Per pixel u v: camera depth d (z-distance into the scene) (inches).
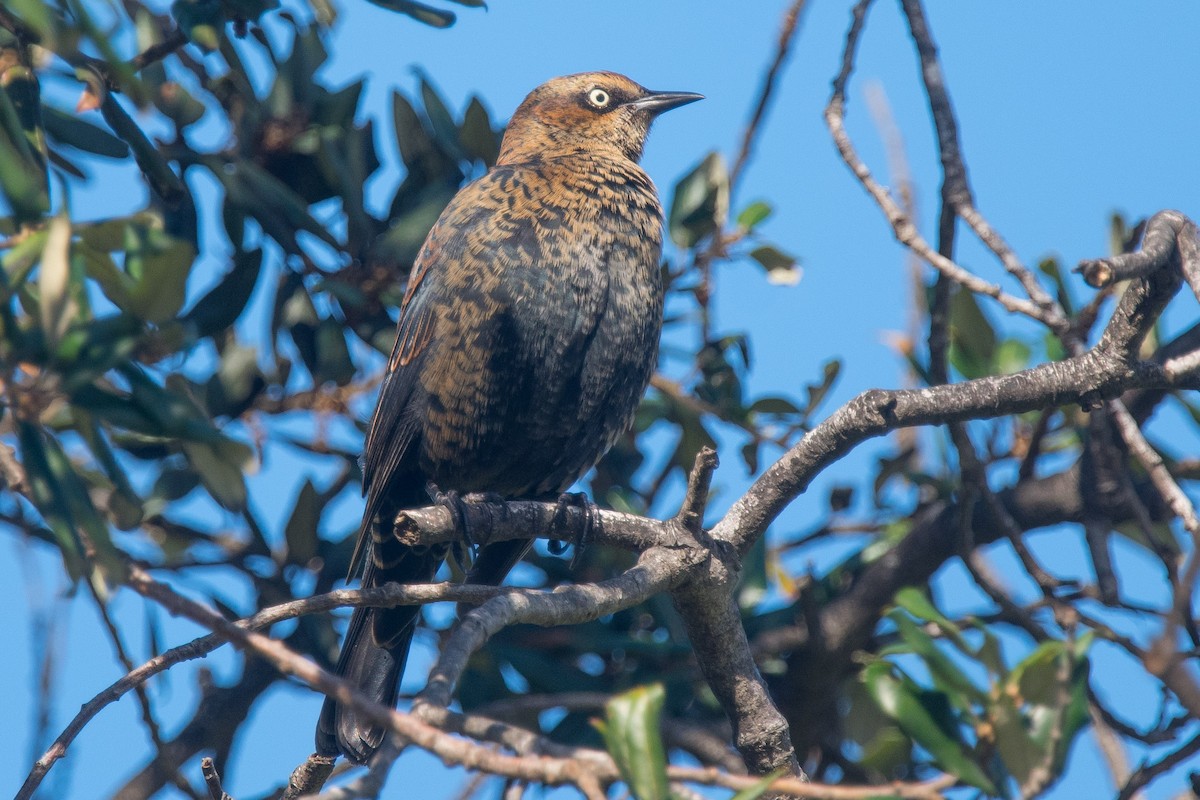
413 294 396.2
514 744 192.4
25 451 217.2
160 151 378.9
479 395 390.0
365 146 426.9
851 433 299.7
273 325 415.5
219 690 426.3
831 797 191.3
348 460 441.4
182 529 432.8
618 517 308.3
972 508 388.8
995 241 335.3
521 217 391.2
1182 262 278.2
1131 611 377.1
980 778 279.7
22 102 279.3
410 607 369.1
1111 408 327.9
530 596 240.2
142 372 233.1
